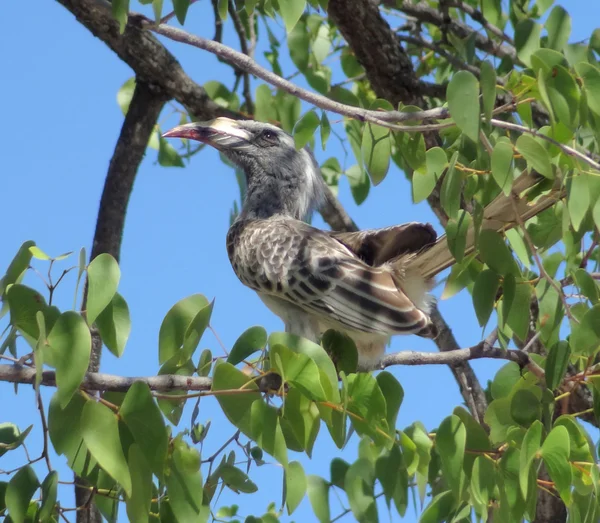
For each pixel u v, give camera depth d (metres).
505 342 8.45
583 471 7.25
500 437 7.84
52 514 6.82
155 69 11.29
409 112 7.61
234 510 8.67
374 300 8.47
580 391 10.57
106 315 6.61
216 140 11.00
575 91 6.89
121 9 7.75
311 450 6.66
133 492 6.18
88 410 6.08
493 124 7.16
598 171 7.16
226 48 7.75
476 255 8.18
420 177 7.75
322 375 6.58
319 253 8.86
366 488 7.40
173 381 6.96
